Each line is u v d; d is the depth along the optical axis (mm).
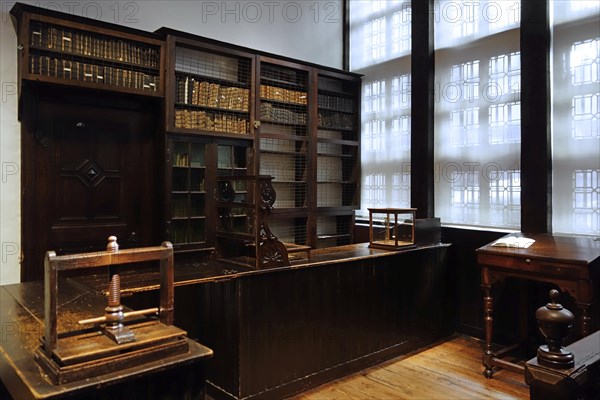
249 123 4449
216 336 2969
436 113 4809
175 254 3936
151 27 4184
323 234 5707
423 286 4074
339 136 5793
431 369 3559
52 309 1368
